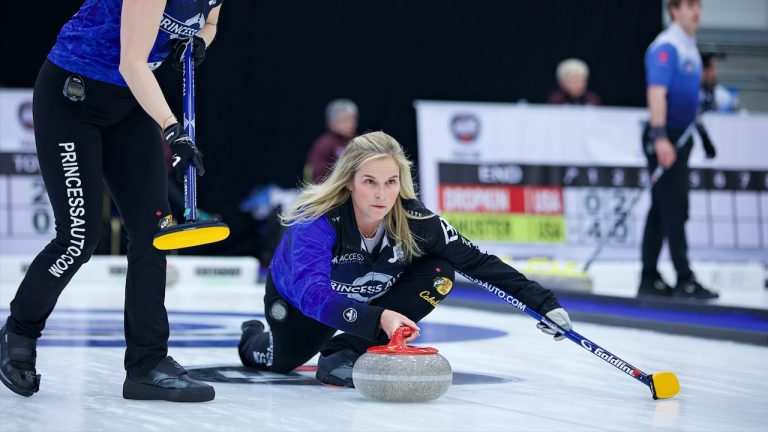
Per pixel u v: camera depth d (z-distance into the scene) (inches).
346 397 398.9
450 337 672.4
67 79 376.8
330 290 389.7
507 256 1182.9
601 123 1235.9
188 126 374.3
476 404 386.6
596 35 1576.0
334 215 405.1
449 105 1208.8
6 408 371.9
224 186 1496.1
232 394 405.7
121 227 1267.2
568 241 1227.9
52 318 748.6
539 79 1581.0
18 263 1122.7
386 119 1553.9
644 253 979.9
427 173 1202.0
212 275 1219.9
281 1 1504.7
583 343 412.2
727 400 409.7
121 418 350.6
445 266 422.9
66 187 384.8
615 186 1237.1
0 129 1159.0
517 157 1222.3
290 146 1524.4
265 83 1508.4
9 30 1403.8
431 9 1551.4
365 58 1539.1
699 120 1000.2
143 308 391.2
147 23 357.7
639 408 384.2
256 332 484.7
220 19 1486.2
